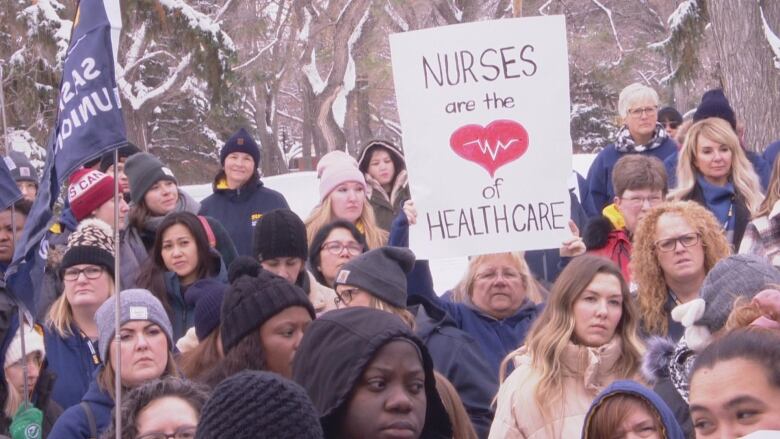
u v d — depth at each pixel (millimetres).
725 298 10203
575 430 11430
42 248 12617
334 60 64312
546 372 11656
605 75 60438
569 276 11930
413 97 13781
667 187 17250
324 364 8594
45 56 45750
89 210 17719
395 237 15305
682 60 45469
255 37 61438
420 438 9094
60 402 14578
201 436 6742
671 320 13195
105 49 10086
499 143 13641
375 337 8531
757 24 34219
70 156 10047
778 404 6578
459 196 13648
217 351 12641
